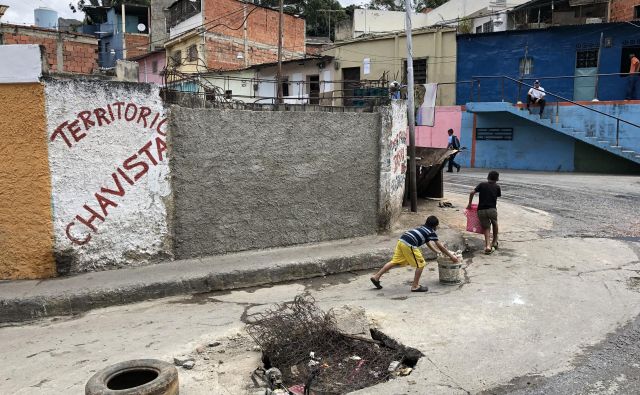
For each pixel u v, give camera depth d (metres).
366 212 9.42
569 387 4.20
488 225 8.77
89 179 7.07
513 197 13.63
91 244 7.17
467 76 23.44
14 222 6.89
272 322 5.11
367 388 4.24
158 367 3.86
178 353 4.98
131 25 38.38
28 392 4.31
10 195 6.86
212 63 27.62
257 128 8.17
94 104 7.00
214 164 7.88
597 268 7.74
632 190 14.18
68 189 6.96
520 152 21.52
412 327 5.50
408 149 12.35
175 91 7.62
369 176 9.38
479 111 21.16
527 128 21.25
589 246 8.96
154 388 3.57
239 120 8.02
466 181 16.66
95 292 6.46
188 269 7.32
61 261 6.99
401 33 24.11
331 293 7.00
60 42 16.20
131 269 7.33
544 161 21.00
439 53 23.61
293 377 4.55
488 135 22.19
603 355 4.78
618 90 21.08
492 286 7.04
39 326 5.98
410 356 4.93
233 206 8.09
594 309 6.02
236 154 8.04
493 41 22.88
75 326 5.92
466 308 6.13
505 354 4.82
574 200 13.02
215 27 27.64
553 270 7.73
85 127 6.98
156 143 7.43
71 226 7.02
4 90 6.73
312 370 4.50
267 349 4.86
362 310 5.61
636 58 20.75
